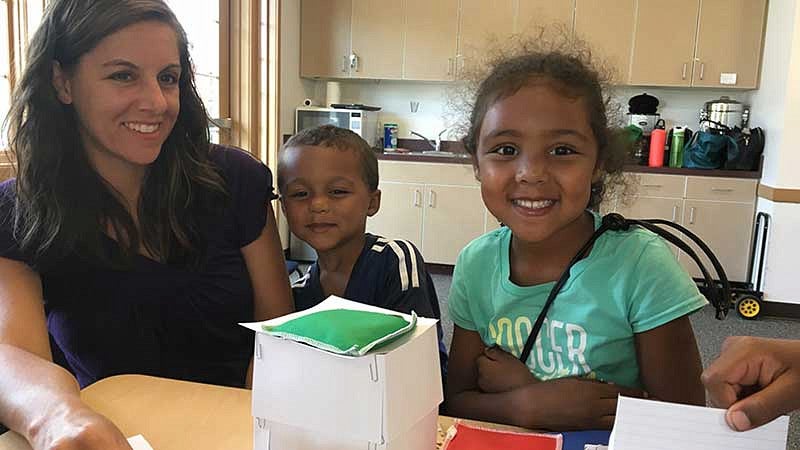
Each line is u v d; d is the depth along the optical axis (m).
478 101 1.07
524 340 1.07
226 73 4.16
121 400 0.87
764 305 3.85
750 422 0.54
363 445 0.58
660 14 4.31
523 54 1.08
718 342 3.26
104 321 1.14
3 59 2.29
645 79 4.39
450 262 4.58
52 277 1.11
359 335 0.59
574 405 0.94
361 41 4.75
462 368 1.14
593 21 4.40
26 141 1.08
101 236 1.11
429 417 0.66
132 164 1.13
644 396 0.98
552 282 1.06
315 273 1.46
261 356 0.62
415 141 5.09
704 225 4.16
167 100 1.08
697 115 4.67
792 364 0.62
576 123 0.97
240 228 1.25
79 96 1.06
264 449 0.63
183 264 1.18
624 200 1.26
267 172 1.30
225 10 4.09
